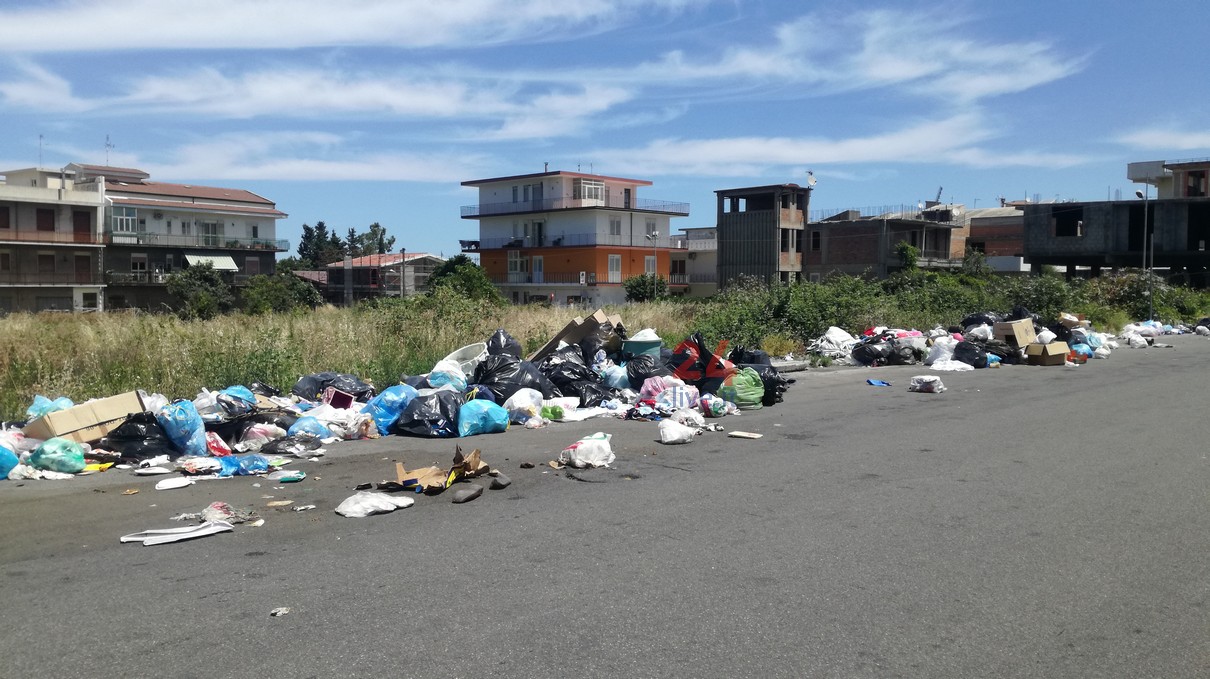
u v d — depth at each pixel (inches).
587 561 202.4
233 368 464.8
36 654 149.6
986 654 153.3
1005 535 226.1
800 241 2461.9
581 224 2655.0
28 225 2038.6
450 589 182.7
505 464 314.3
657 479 291.4
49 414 316.2
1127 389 554.9
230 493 268.5
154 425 320.2
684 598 178.7
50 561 200.4
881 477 295.4
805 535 225.1
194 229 2347.4
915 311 973.2
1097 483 287.1
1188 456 333.7
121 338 530.6
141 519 237.6
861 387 566.6
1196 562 204.5
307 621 164.7
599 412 435.5
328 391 422.0
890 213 2605.8
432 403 376.2
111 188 2300.7
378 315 672.4
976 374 653.3
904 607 175.0
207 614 167.8
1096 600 179.8
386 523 234.5
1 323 650.2
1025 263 2391.7
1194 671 147.6
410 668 145.1
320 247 4281.5
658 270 2817.4
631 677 142.6
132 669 144.1
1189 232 2220.7
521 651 152.2
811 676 143.9
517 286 2775.6
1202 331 1150.3
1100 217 2249.0
